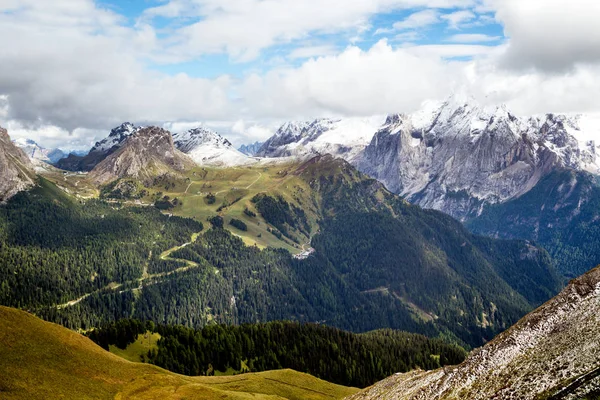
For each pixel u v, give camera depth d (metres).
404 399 101.69
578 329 78.62
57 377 110.12
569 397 65.00
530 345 83.88
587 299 84.12
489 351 90.56
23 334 119.19
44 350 117.56
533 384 72.44
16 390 98.62
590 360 69.00
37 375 106.69
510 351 86.12
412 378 117.56
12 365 106.31
